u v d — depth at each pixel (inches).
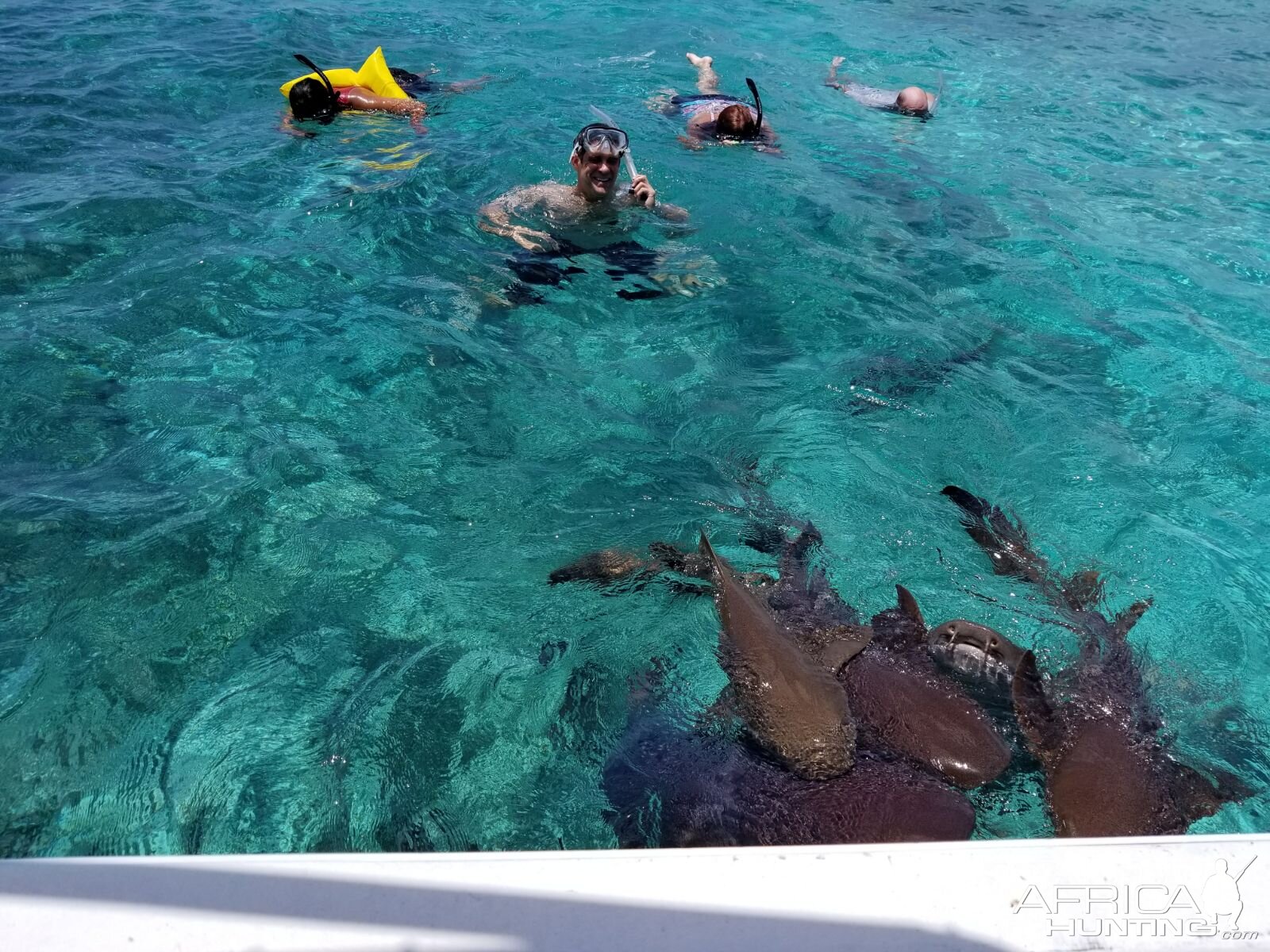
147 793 102.7
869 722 104.7
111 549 136.3
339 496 151.9
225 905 53.8
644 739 108.5
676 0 504.1
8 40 358.6
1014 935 54.5
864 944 53.9
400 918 53.6
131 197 246.1
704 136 321.7
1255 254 262.1
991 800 98.8
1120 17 534.0
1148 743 111.3
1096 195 296.7
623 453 168.2
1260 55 468.8
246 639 124.4
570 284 223.9
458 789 104.8
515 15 462.6
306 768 106.7
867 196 285.0
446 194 263.1
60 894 54.1
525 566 140.5
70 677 116.7
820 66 419.5
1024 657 111.8
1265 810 106.8
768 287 229.0
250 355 186.5
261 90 335.6
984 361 204.1
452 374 186.4
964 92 394.9
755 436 175.3
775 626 118.3
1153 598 142.8
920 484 165.2
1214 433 183.6
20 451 155.5
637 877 56.5
